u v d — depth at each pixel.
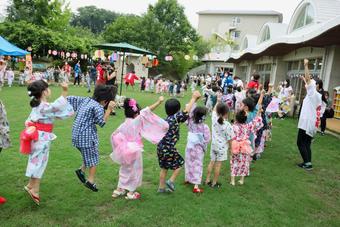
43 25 32.56
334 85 11.67
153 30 36.81
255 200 4.15
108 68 9.84
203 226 3.36
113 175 4.57
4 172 4.41
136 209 3.63
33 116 3.46
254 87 8.84
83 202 3.69
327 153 6.89
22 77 18.73
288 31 17.70
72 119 8.47
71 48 25.55
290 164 5.94
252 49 18.25
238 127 4.67
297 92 15.51
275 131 9.09
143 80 21.06
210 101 11.50
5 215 3.28
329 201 4.36
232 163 4.67
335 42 10.81
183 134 7.78
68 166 4.80
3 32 23.88
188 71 41.84
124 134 3.92
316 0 14.34
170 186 4.11
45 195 3.79
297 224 3.58
